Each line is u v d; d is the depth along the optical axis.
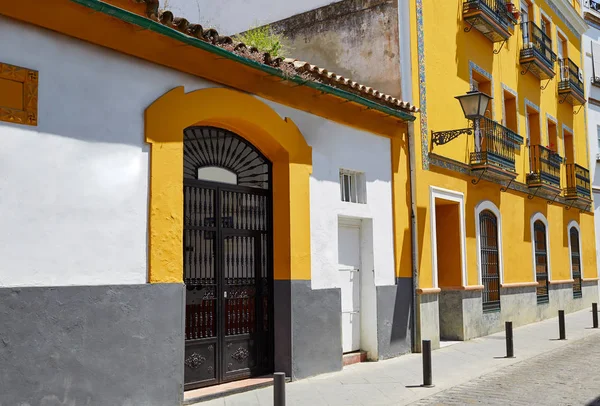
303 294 9.45
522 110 18.88
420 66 13.00
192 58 7.86
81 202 6.53
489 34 16.19
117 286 6.76
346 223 11.09
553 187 19.59
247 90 8.74
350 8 13.44
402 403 7.95
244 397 8.07
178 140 7.61
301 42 14.08
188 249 8.24
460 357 11.76
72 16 6.48
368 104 10.77
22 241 6.01
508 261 16.88
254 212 9.29
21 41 6.12
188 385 8.02
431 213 12.91
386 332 11.37
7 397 5.73
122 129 7.01
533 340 14.29
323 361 9.76
